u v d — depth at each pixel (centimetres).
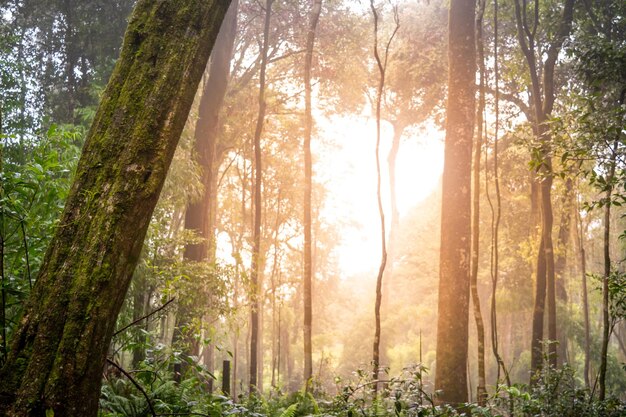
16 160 637
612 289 857
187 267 1182
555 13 1711
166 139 308
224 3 340
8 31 1802
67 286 279
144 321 1157
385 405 668
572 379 937
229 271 1283
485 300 3903
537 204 2381
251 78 2697
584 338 2812
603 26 1620
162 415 454
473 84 1347
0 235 366
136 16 322
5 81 1423
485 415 648
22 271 405
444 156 1324
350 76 2800
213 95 1812
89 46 1916
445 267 1257
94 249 283
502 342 3594
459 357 1209
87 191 294
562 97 2078
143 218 300
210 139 1798
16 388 267
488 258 3241
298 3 2470
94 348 277
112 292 285
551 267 1448
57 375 267
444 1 2662
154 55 315
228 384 904
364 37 2691
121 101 307
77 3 1895
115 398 459
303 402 793
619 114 788
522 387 889
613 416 818
